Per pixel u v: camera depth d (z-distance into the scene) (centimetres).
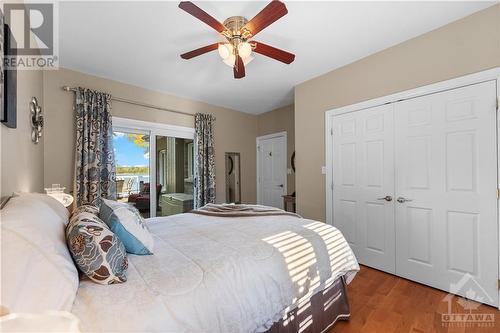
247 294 108
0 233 73
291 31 220
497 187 188
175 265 111
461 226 206
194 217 224
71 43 233
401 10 193
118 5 180
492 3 188
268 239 148
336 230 181
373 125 265
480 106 196
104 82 318
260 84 350
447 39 212
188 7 153
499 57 186
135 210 146
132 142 348
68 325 70
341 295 171
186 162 411
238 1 180
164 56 262
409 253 239
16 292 68
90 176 290
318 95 321
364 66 271
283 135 475
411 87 235
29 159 194
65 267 82
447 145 214
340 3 184
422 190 230
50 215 106
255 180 527
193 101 422
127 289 91
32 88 206
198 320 88
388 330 163
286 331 129
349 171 289
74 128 291
